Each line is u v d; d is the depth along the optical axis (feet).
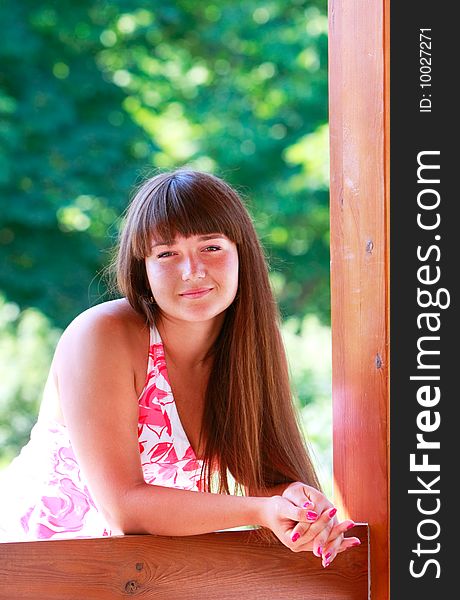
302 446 9.70
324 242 41.16
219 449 9.55
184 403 9.62
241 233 9.31
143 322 9.41
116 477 8.84
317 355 37.65
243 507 8.45
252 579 8.82
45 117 37.88
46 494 9.85
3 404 35.19
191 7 41.70
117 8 40.16
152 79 41.01
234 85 41.70
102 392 8.94
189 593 8.64
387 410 8.93
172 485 9.89
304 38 41.16
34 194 37.37
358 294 9.41
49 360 36.94
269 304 9.62
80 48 39.55
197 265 8.93
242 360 9.48
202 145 40.98
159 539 8.60
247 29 41.70
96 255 38.34
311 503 8.30
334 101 9.89
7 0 38.47
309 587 8.97
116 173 38.75
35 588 8.23
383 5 8.92
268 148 40.91
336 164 9.86
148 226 9.00
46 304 37.91
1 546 8.18
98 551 8.43
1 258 37.78
